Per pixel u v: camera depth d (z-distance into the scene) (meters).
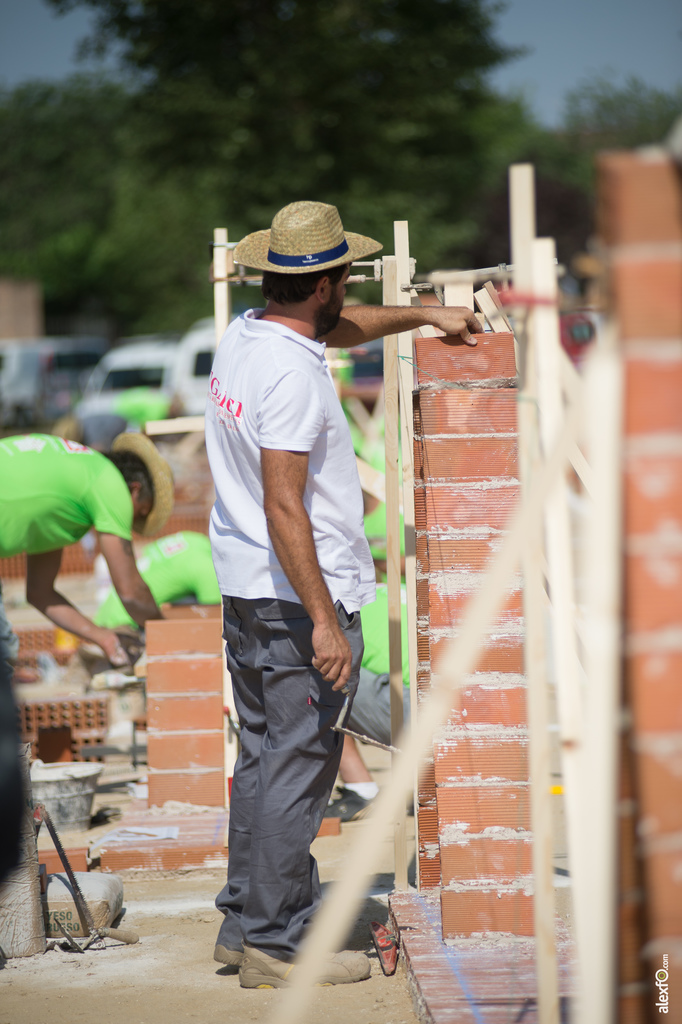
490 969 11.14
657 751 6.04
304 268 11.05
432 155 104.81
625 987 6.58
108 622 23.70
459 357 12.41
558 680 7.52
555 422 7.77
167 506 20.78
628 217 5.88
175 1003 11.27
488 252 114.69
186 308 150.25
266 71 95.88
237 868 12.23
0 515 18.48
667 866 6.11
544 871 7.88
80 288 194.25
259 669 11.46
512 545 6.63
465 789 12.05
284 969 11.48
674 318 5.86
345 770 18.28
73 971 12.23
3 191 198.25
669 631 5.98
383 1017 10.80
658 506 5.94
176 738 17.78
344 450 11.48
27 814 12.78
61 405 115.19
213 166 99.06
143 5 99.00
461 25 102.56
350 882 6.72
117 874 15.73
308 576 10.57
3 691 6.72
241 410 11.07
